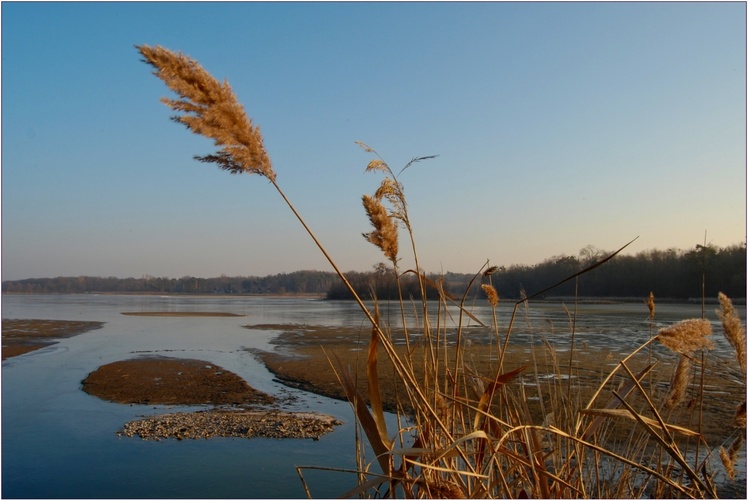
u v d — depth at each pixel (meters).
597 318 39.50
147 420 14.79
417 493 2.78
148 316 70.75
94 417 15.39
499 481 2.95
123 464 11.24
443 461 2.91
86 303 124.81
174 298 177.50
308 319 61.00
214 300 154.62
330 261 2.58
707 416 9.04
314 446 12.27
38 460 11.59
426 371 3.45
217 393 18.44
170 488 9.77
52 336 41.38
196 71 2.48
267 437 13.01
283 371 22.62
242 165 2.52
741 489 5.68
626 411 2.62
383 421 2.62
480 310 38.12
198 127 2.47
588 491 3.56
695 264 50.50
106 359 27.58
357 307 94.50
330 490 9.41
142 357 28.20
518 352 17.98
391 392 14.13
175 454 11.87
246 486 9.70
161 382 20.59
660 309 52.47
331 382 19.77
